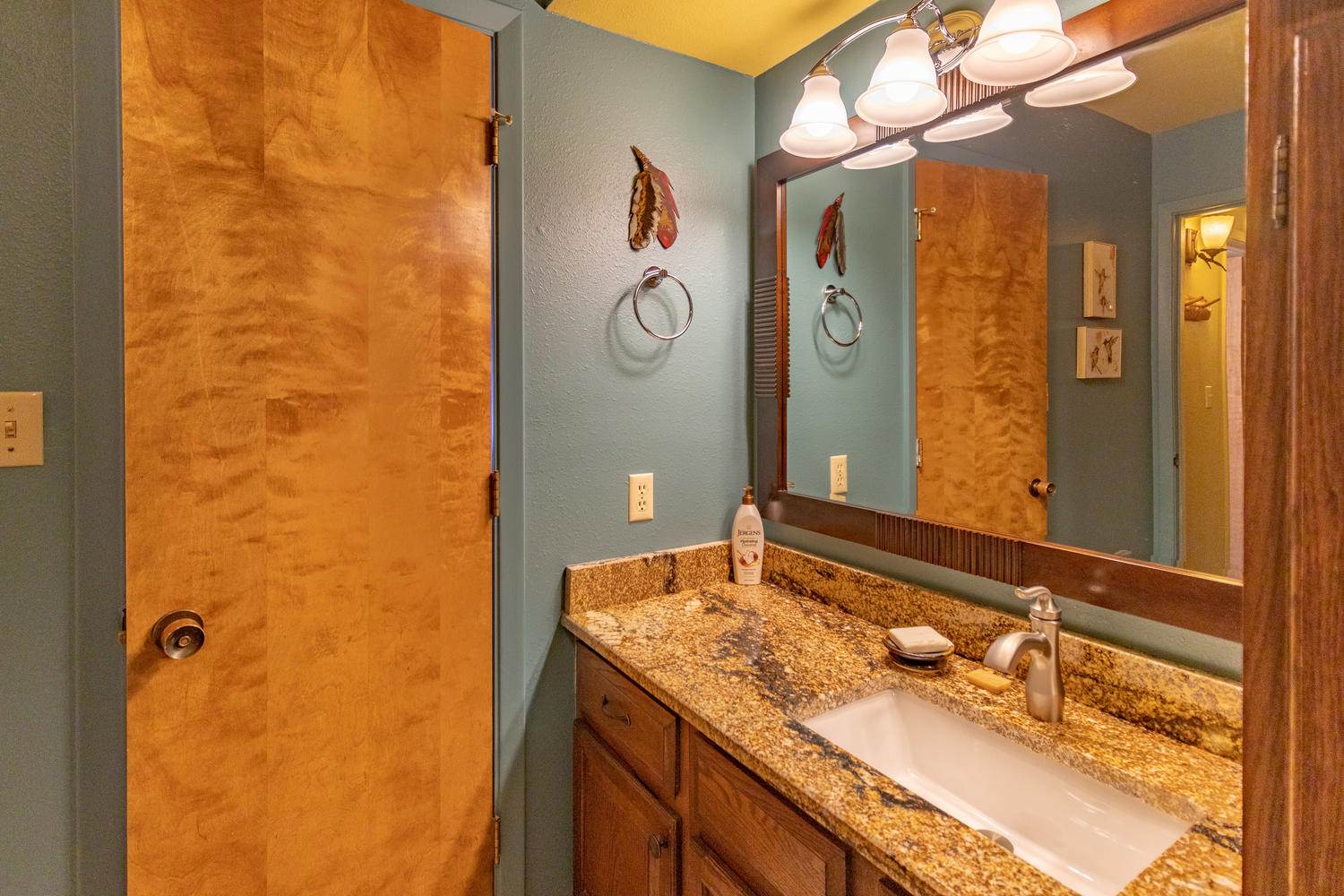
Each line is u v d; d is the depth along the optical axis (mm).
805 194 1568
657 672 1142
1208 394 896
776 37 1515
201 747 1028
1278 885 367
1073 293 1045
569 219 1429
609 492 1513
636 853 1202
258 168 1044
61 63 955
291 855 1112
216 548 1031
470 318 1279
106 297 984
